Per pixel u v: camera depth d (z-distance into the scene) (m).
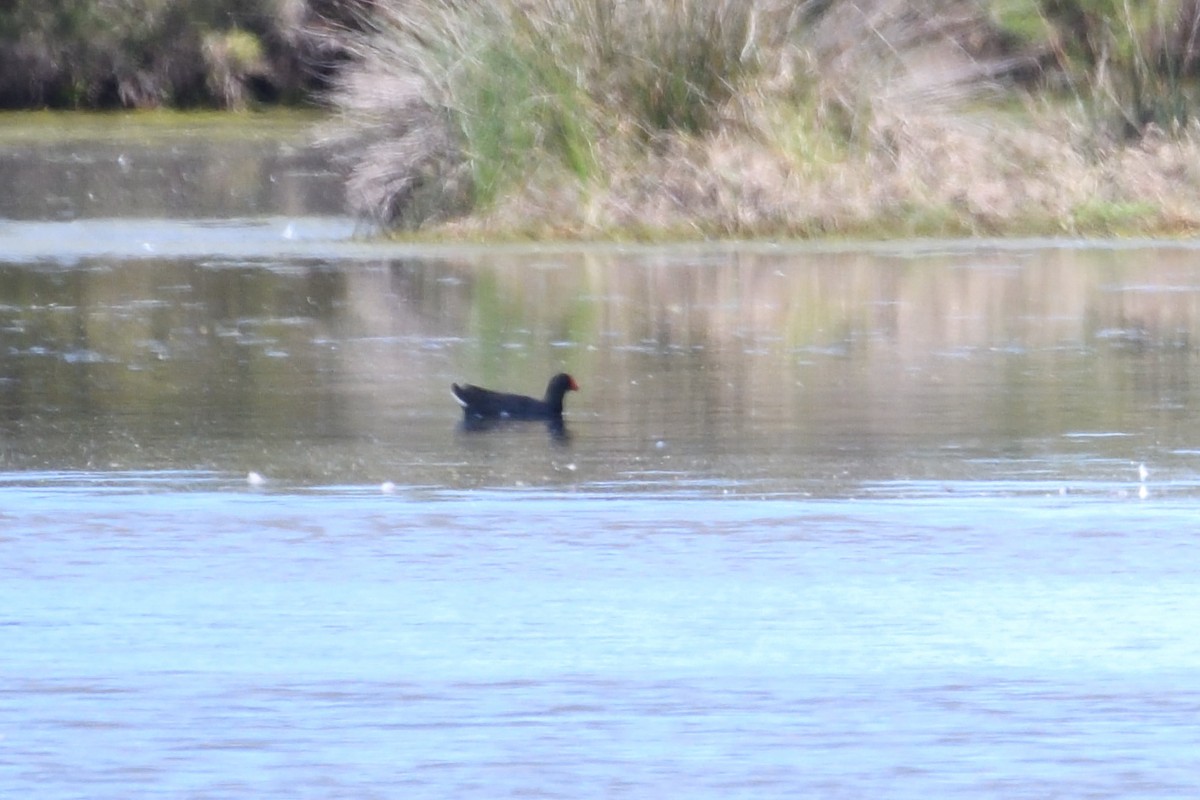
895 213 77.44
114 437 42.50
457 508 36.06
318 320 59.44
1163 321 58.06
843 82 78.69
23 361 52.38
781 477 38.34
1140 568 31.94
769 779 24.08
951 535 33.97
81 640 28.77
